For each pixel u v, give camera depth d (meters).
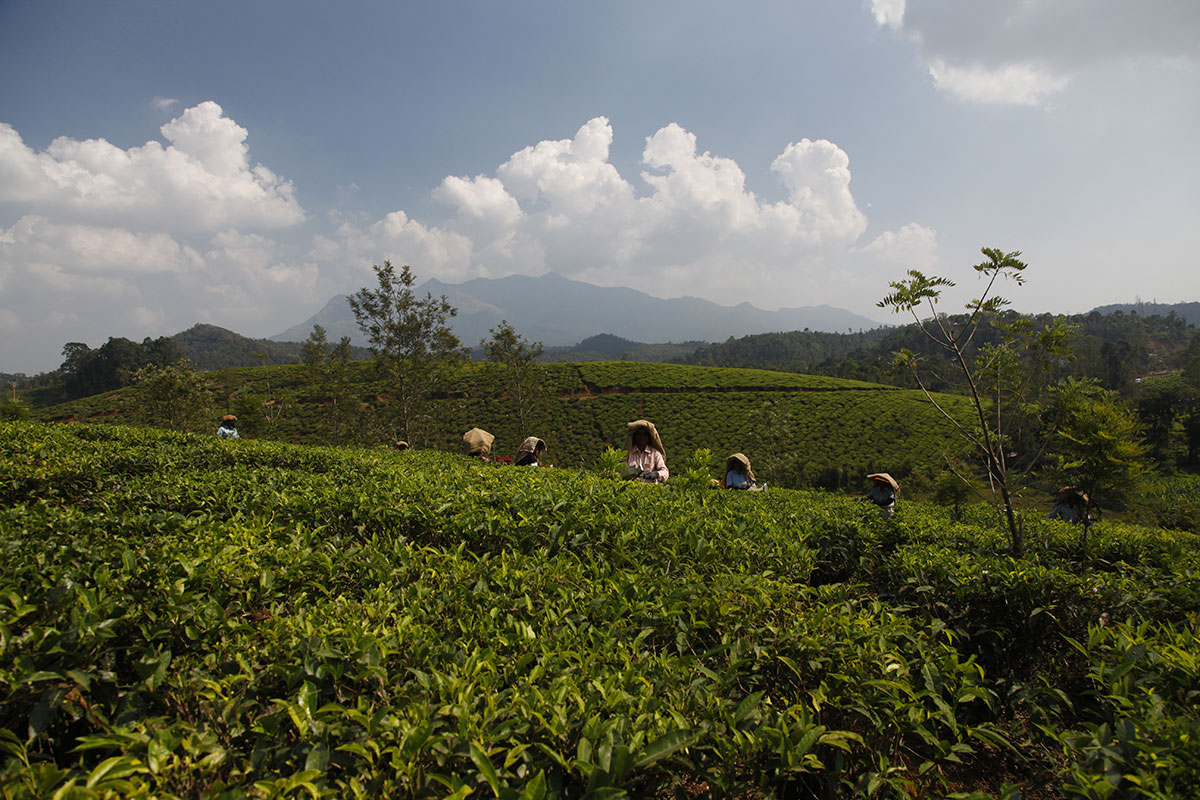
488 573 3.73
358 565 3.83
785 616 3.50
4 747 1.95
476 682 2.43
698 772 2.21
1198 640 3.23
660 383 90.56
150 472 7.94
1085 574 4.85
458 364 42.56
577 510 5.26
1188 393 60.16
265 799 1.92
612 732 2.13
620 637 3.15
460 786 1.88
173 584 2.95
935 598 4.36
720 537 4.95
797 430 75.88
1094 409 5.71
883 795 2.66
